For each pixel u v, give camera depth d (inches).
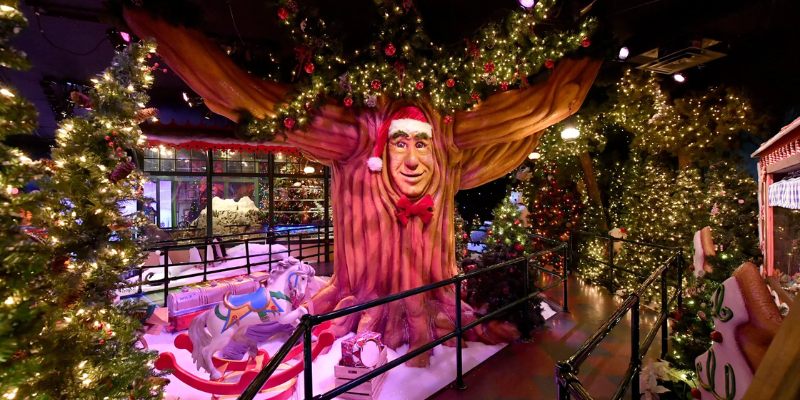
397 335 206.7
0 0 70.3
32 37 251.3
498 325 211.8
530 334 216.2
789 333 55.3
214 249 427.8
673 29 257.6
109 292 116.5
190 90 317.1
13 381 75.4
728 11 226.7
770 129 279.4
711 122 304.5
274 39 218.4
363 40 225.8
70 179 107.6
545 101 225.3
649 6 239.8
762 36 254.7
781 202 174.9
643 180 357.1
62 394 93.0
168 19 159.9
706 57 258.7
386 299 130.6
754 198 276.7
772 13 226.2
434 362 187.2
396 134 207.5
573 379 70.5
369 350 162.2
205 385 148.9
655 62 270.1
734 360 88.7
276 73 204.4
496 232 279.4
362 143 212.1
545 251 223.8
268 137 191.3
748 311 87.3
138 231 128.1
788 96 271.6
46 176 101.7
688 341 154.1
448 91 213.2
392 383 168.7
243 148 357.4
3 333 72.2
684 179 314.3
